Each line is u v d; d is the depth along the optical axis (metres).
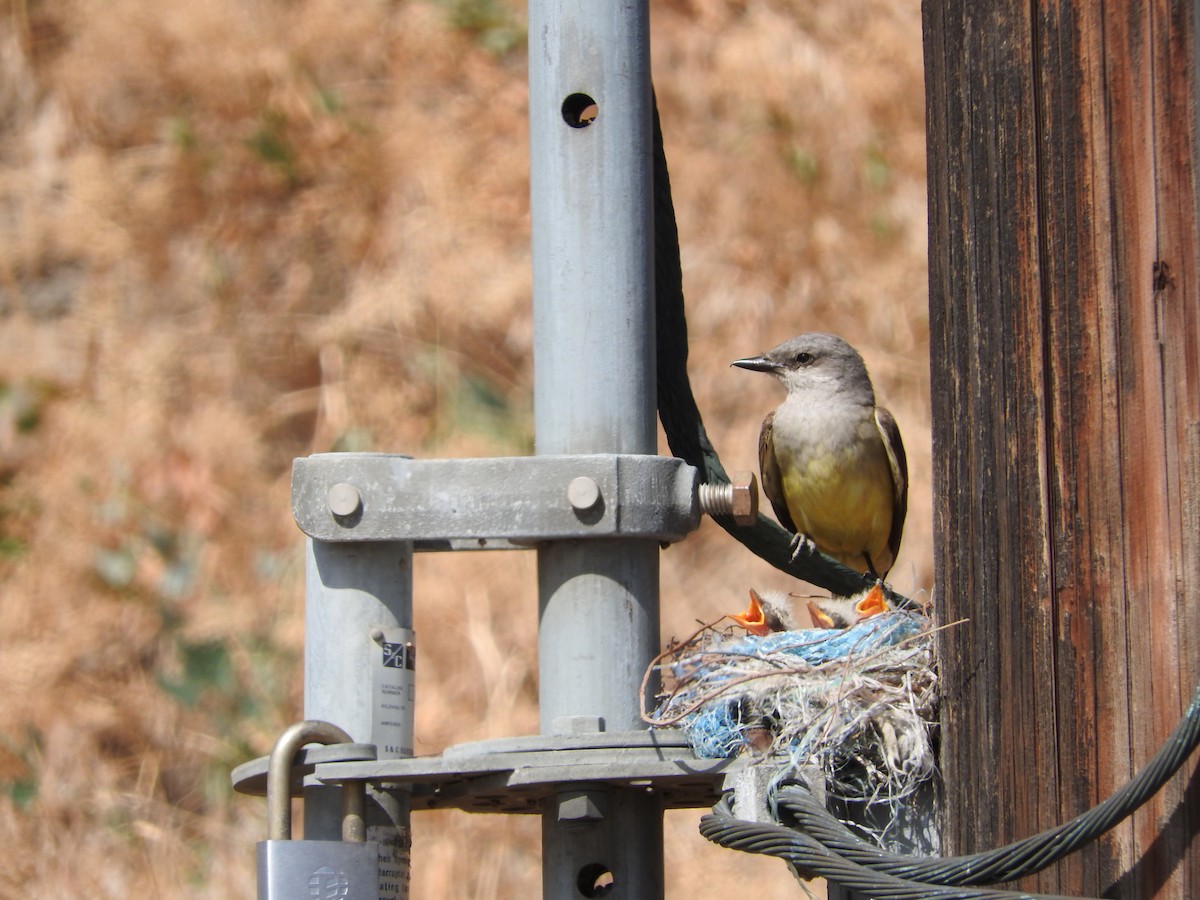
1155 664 4.83
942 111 6.07
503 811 6.32
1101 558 5.05
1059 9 5.35
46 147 20.88
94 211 20.27
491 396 19.08
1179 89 4.88
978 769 5.67
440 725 16.16
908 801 6.10
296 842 5.41
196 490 18.33
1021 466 5.44
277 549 18.14
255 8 21.59
